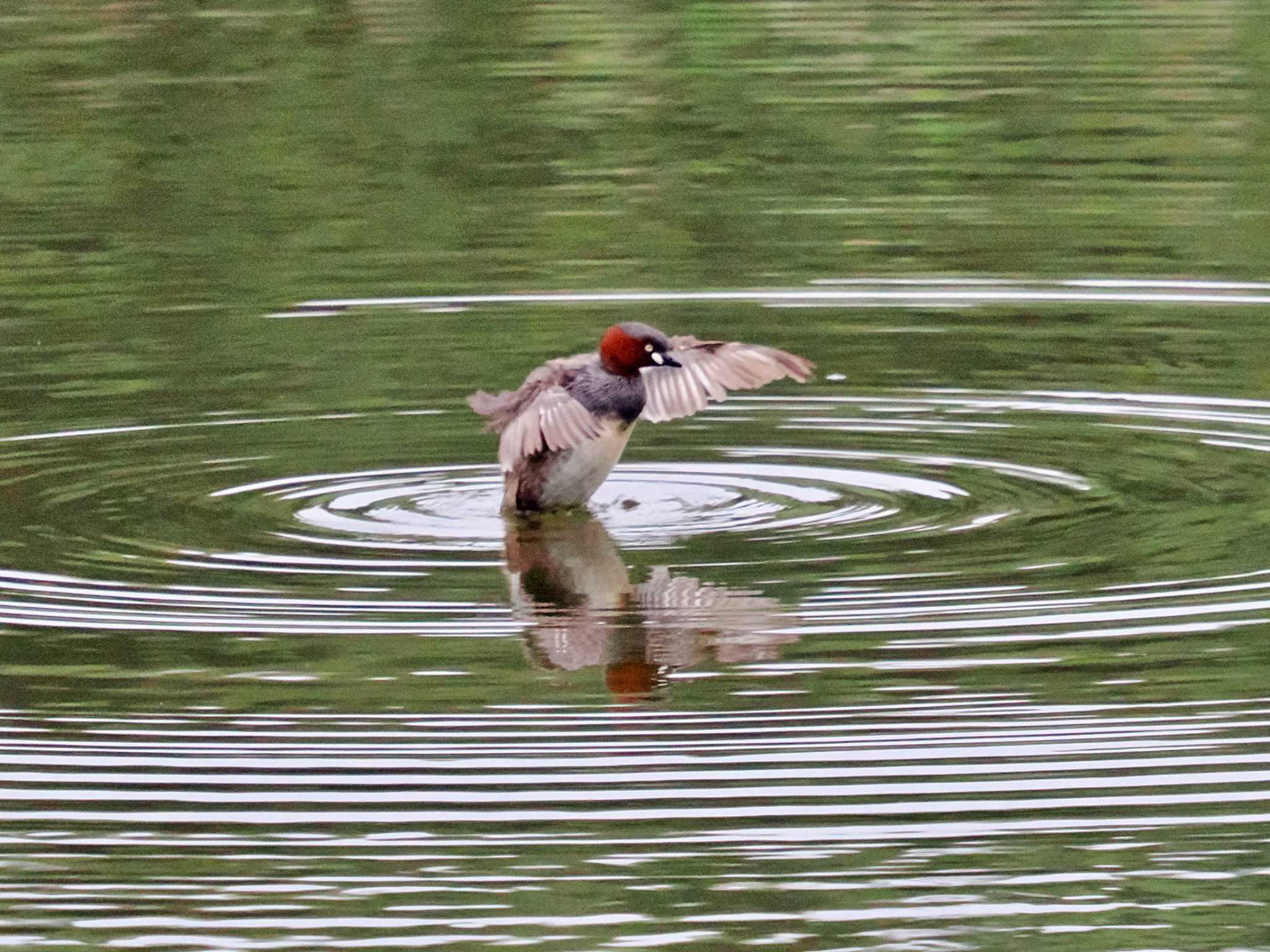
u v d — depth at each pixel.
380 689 10.11
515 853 8.70
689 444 14.42
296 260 19.23
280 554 12.08
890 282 18.31
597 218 20.52
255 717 9.81
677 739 9.59
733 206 20.81
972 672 10.22
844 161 22.47
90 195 21.47
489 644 10.65
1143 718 9.72
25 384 15.81
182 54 27.03
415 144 23.34
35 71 26.16
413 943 8.12
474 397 12.91
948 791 9.12
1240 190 20.95
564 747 9.52
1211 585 11.30
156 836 8.84
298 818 8.97
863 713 9.82
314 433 14.66
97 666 10.38
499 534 12.51
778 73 25.97
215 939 8.12
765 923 8.24
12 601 11.24
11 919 8.27
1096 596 11.18
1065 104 24.27
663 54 26.91
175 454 14.19
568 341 16.84
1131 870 8.54
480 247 19.52
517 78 25.92
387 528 12.63
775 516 12.78
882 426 14.71
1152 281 18.19
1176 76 25.33
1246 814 8.92
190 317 17.59
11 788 9.20
